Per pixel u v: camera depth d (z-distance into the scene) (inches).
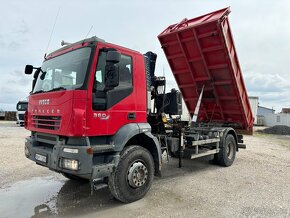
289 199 193.5
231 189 215.9
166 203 183.0
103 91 170.1
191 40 293.4
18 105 943.7
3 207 174.4
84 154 155.3
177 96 264.2
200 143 271.4
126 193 178.5
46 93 179.3
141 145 207.5
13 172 259.8
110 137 178.4
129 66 193.8
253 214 164.9
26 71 216.7
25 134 612.4
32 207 175.2
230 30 278.8
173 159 335.9
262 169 292.8
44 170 269.9
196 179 245.6
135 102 194.7
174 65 334.3
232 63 286.7
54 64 196.5
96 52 170.2
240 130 346.3
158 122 251.6
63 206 177.6
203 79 318.3
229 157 312.2
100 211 169.3
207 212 167.5
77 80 168.6
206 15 286.8
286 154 416.5
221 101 329.1
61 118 161.8
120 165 176.4
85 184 227.3
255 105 844.0
